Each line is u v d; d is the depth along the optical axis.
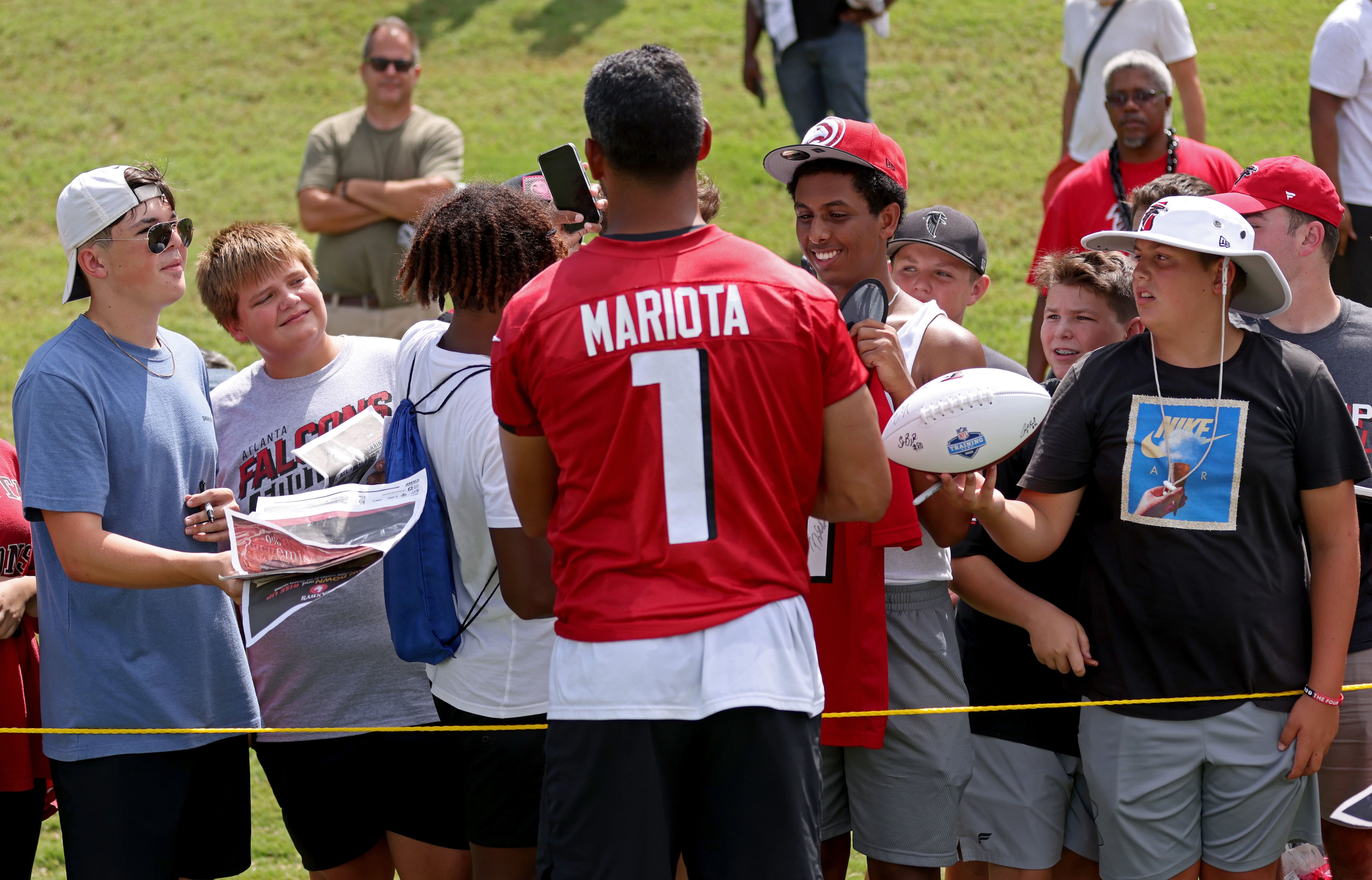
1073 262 11.01
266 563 7.87
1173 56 20.30
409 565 8.32
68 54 35.12
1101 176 16.69
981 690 9.92
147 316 9.07
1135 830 8.87
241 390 10.49
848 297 8.47
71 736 8.71
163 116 32.19
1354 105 17.47
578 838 6.37
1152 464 8.49
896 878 9.12
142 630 8.81
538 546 8.00
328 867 10.09
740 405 6.26
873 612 8.57
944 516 8.47
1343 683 9.38
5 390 22.12
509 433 6.88
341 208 19.80
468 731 8.60
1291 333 10.16
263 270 9.95
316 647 9.69
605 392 6.28
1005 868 9.77
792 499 6.55
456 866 9.95
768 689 6.20
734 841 6.28
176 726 8.87
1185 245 8.15
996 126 29.66
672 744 6.26
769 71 32.56
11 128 31.80
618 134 6.38
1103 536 8.77
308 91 33.28
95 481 8.52
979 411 7.43
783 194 27.16
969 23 34.25
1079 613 9.09
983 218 25.86
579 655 6.39
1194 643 8.50
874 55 33.06
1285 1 34.59
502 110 31.42
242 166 29.75
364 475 9.27
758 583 6.35
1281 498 8.37
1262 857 8.79
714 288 6.30
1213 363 8.47
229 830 9.45
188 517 9.05
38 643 9.98
